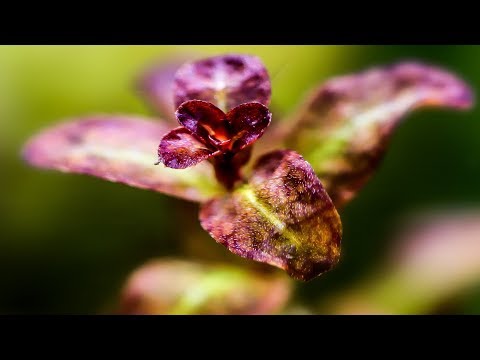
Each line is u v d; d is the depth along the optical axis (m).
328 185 0.07
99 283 0.12
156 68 0.09
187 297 0.07
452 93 0.07
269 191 0.06
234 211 0.06
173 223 0.08
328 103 0.07
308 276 0.05
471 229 0.10
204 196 0.06
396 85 0.07
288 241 0.05
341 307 0.10
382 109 0.07
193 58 0.09
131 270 0.12
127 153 0.07
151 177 0.06
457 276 0.10
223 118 0.06
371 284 0.10
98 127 0.07
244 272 0.07
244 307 0.07
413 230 0.10
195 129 0.06
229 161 0.06
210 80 0.06
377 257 0.11
